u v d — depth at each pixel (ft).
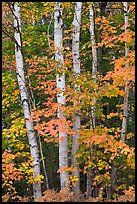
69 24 34.47
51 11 32.94
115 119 36.17
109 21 32.81
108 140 23.82
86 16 35.60
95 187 28.76
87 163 26.35
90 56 35.42
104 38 27.40
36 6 32.40
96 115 25.98
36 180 26.45
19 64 28.19
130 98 32.55
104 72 34.14
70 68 30.58
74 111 26.02
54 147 38.65
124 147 23.72
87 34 35.99
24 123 28.48
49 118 33.19
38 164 27.73
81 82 23.84
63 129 23.53
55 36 26.18
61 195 24.48
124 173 29.48
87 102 24.29
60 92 24.89
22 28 34.94
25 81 28.40
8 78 29.94
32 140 27.78
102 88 23.81
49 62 28.50
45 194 25.79
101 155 26.61
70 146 29.55
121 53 35.27
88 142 24.86
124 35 23.52
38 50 34.73
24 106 28.07
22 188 38.40
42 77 29.63
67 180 25.40
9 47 32.78
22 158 34.01
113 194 25.96
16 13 28.43
